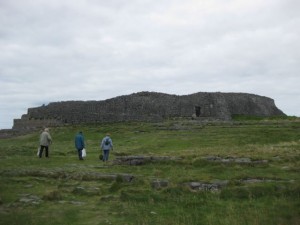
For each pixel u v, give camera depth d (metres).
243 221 15.34
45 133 37.75
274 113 97.56
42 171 26.91
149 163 29.25
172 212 16.92
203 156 29.05
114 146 50.16
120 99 85.25
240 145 43.78
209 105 85.25
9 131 83.81
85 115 84.50
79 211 17.52
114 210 17.61
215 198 18.88
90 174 25.27
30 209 17.81
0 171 27.27
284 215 15.92
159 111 83.75
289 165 25.39
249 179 21.97
